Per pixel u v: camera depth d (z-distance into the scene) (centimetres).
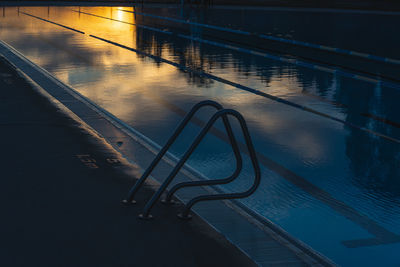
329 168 623
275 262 383
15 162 553
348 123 821
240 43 1725
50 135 652
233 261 379
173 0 3619
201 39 1802
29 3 3059
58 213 441
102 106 868
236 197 434
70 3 3181
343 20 2477
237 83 1100
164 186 435
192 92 998
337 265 395
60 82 1014
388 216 502
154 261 372
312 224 480
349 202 530
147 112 843
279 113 867
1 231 405
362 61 1430
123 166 562
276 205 517
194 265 370
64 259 368
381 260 422
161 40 1750
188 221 441
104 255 376
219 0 3753
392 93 1051
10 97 831
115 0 3562
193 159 638
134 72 1182
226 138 723
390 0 4050
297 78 1177
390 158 664
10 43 1535
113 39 1728
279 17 2583
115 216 441
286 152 676
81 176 525
